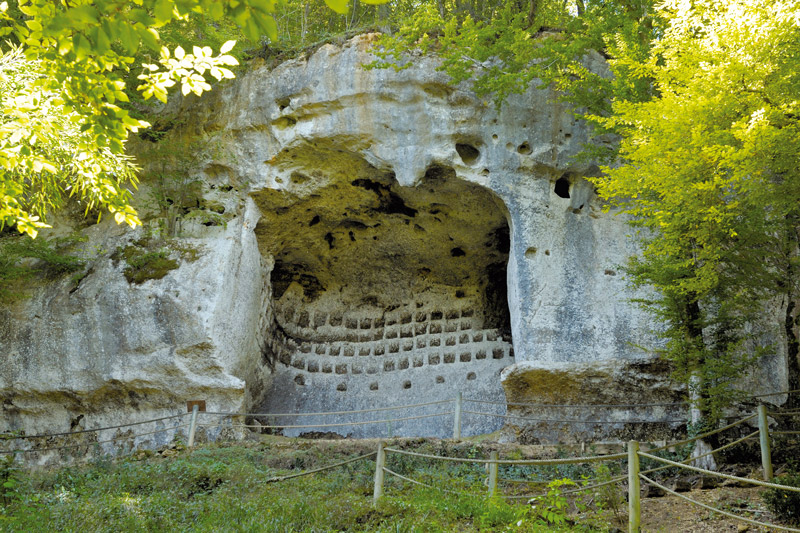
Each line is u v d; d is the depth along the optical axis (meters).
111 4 5.52
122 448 15.31
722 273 12.10
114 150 8.54
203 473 11.85
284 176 17.25
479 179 16.22
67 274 16.66
